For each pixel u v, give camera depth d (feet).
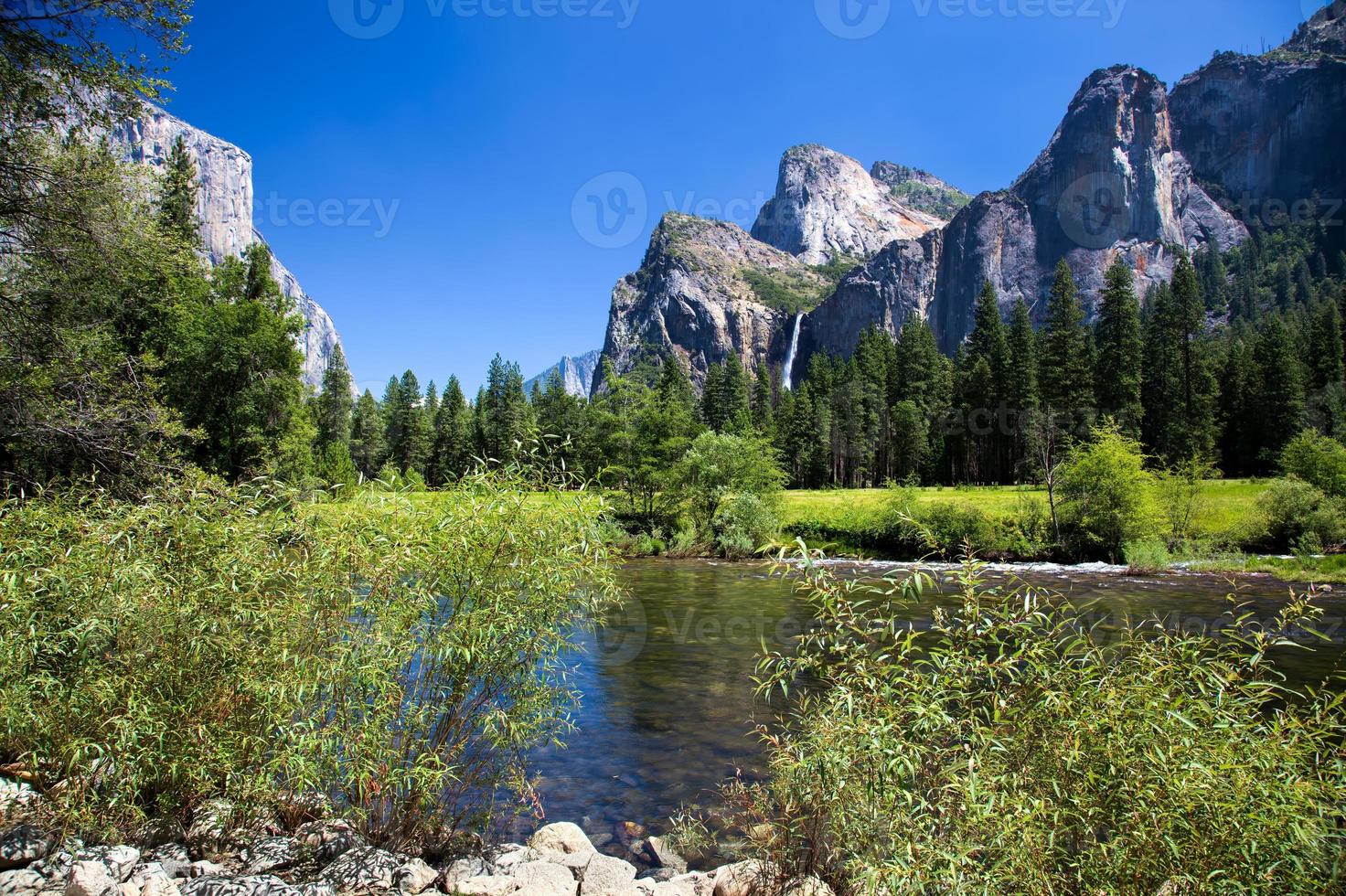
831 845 12.82
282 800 16.34
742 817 19.65
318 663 14.94
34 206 31.78
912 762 11.00
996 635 11.58
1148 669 10.82
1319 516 83.87
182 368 88.58
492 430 269.03
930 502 99.50
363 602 15.44
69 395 37.19
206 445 93.04
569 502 16.42
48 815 14.69
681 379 275.18
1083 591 64.90
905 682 11.84
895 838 10.67
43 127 29.45
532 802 21.21
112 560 15.38
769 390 305.53
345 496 16.97
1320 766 9.83
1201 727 10.08
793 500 136.56
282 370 98.99
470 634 14.67
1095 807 10.05
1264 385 193.47
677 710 30.48
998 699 11.23
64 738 14.67
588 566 16.76
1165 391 196.34
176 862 14.26
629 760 24.88
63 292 36.11
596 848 18.51
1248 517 89.71
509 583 15.55
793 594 64.39
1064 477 91.30
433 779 15.03
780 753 13.84
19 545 15.70
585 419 137.28
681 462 113.50
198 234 106.11
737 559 97.30
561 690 17.22
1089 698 10.59
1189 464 94.89
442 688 15.69
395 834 15.85
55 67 25.44
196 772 14.58
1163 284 228.02
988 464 218.59
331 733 15.05
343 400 263.70
